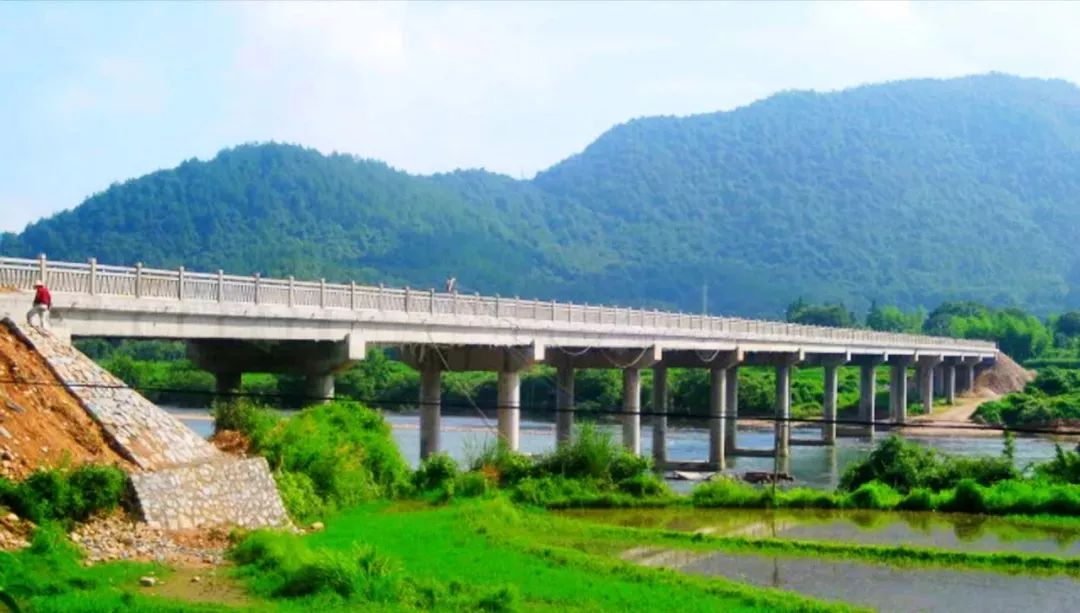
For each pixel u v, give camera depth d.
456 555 34.00
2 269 34.41
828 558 36.91
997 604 29.77
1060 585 32.56
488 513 43.84
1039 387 146.38
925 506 49.94
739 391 137.62
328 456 46.41
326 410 50.88
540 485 52.62
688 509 50.66
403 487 51.47
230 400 47.28
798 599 28.88
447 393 127.50
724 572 34.41
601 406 127.06
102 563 25.86
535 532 41.66
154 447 32.91
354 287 49.81
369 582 25.92
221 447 44.34
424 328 54.66
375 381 123.69
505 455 56.69
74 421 31.36
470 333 58.44
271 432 46.19
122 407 33.81
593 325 70.25
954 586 32.28
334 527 39.28
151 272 39.53
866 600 30.22
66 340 36.00
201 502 31.72
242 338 43.59
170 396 115.50
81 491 27.91
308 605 23.89
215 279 41.97
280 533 30.67
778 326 98.19
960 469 54.44
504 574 30.91
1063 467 54.56
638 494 52.91
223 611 22.17
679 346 81.88
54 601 21.41
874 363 124.62
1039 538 41.66
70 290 36.38
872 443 110.25
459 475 53.00
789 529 44.22
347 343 49.22
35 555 24.44
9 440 28.44
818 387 144.88
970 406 147.00
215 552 29.02
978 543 40.38
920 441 111.38
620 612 26.47
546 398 127.88
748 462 89.81
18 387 31.00
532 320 63.94
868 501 50.56
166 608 21.92
